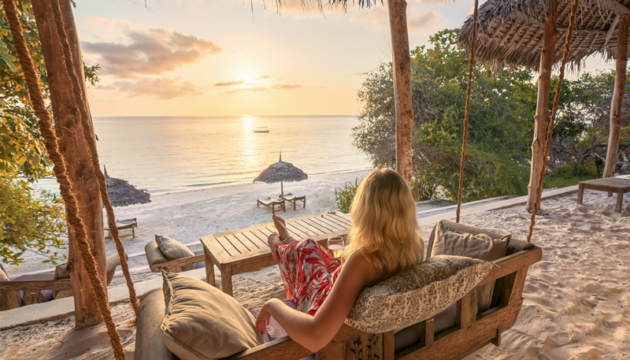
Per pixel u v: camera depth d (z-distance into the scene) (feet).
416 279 4.11
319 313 3.95
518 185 31.53
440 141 31.99
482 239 6.85
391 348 4.72
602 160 38.42
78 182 7.76
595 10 19.57
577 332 7.63
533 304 8.79
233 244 9.70
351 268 4.07
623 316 8.32
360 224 4.30
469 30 20.04
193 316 3.83
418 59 35.04
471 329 5.80
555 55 23.90
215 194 56.13
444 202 34.04
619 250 12.66
